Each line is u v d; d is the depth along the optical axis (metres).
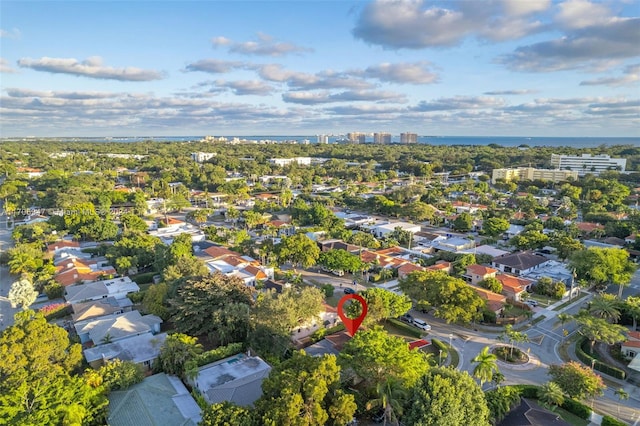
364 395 61.19
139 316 83.31
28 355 59.84
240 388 60.16
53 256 130.12
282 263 127.44
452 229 180.00
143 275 114.00
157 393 59.75
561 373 63.09
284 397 48.09
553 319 92.00
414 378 55.16
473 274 111.69
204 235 158.75
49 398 51.03
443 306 84.31
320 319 82.19
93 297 96.75
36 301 100.50
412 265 118.31
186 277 89.69
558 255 129.50
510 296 101.94
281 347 71.06
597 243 144.00
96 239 153.50
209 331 77.75
